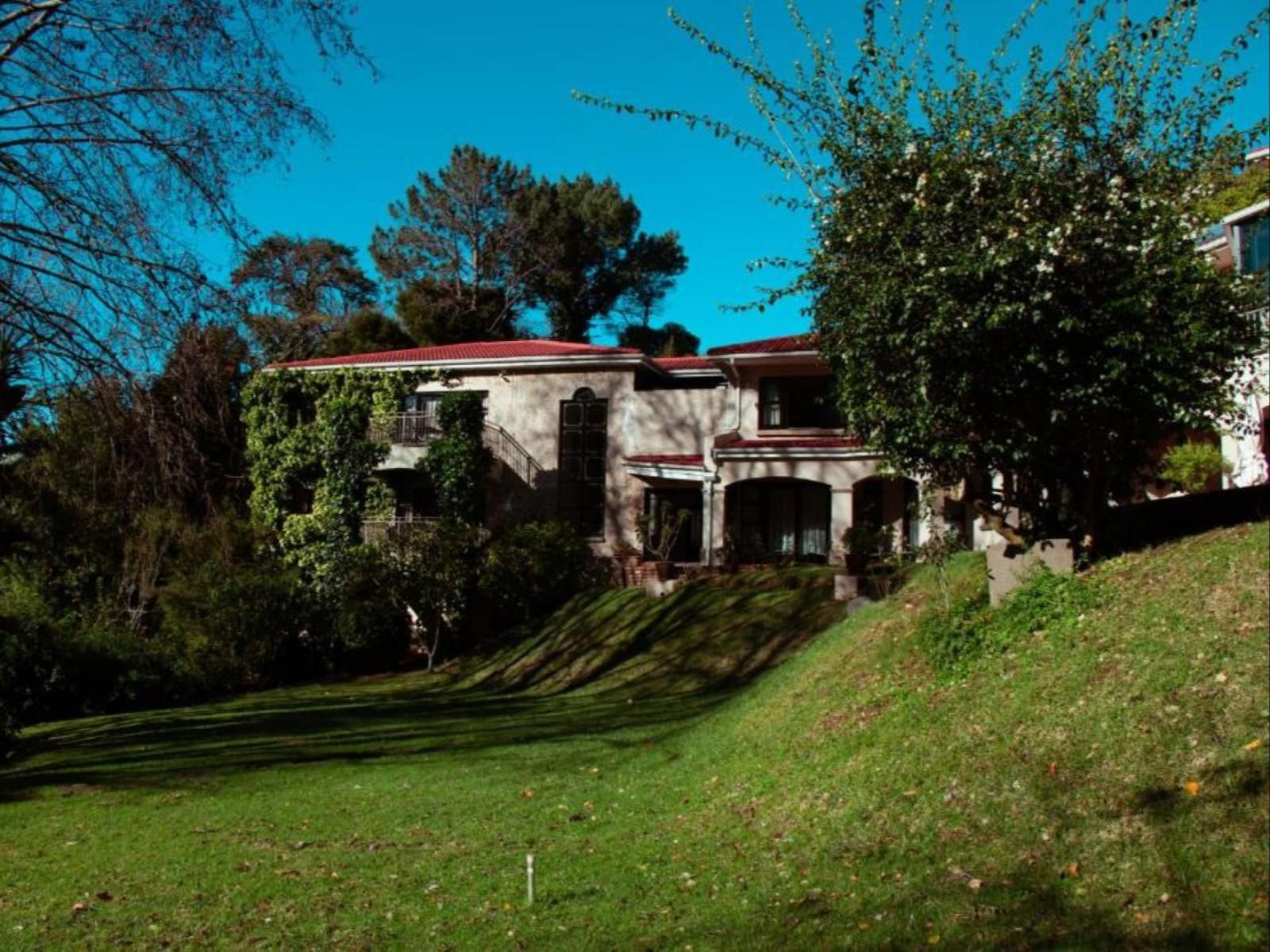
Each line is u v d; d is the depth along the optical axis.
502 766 13.38
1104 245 9.66
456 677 26.75
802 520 31.19
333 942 6.71
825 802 8.23
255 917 7.40
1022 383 10.00
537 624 28.72
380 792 12.22
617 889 7.26
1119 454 10.62
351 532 32.84
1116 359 9.55
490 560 29.67
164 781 14.16
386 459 33.31
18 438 14.85
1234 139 9.94
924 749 8.27
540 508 33.28
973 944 5.37
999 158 10.34
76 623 27.39
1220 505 10.96
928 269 9.98
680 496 32.38
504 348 35.81
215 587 28.73
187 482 14.94
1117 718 7.14
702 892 6.98
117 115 13.75
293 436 33.56
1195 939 4.92
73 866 9.44
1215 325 9.81
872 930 5.78
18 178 13.25
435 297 57.62
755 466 28.80
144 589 28.62
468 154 59.28
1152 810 6.09
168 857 9.52
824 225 10.95
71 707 25.20
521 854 8.60
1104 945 5.08
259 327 15.27
